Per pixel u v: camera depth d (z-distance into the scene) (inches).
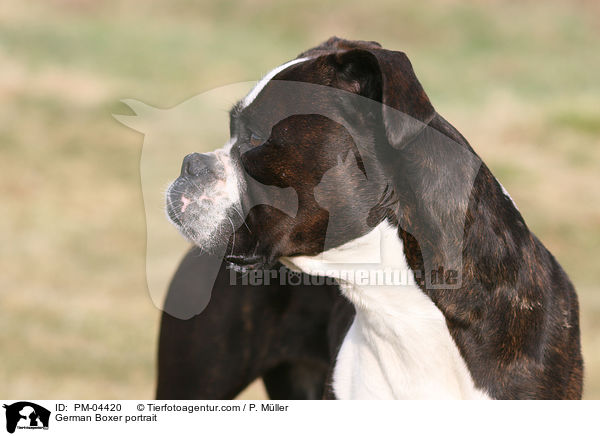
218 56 1091.3
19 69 918.4
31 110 788.6
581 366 189.2
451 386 179.5
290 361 235.9
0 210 586.6
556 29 1385.3
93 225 571.8
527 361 175.2
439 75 1113.4
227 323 226.1
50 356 358.9
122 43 1124.5
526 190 593.0
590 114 751.7
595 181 617.9
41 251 518.9
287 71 177.6
